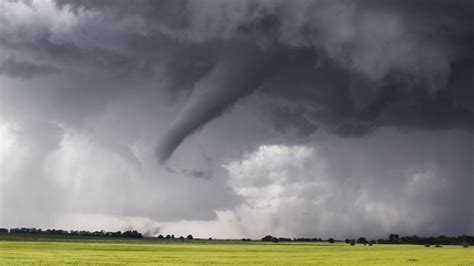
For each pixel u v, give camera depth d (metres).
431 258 70.94
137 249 93.31
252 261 58.62
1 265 45.38
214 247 116.94
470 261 62.75
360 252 94.44
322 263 55.91
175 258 62.72
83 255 65.62
